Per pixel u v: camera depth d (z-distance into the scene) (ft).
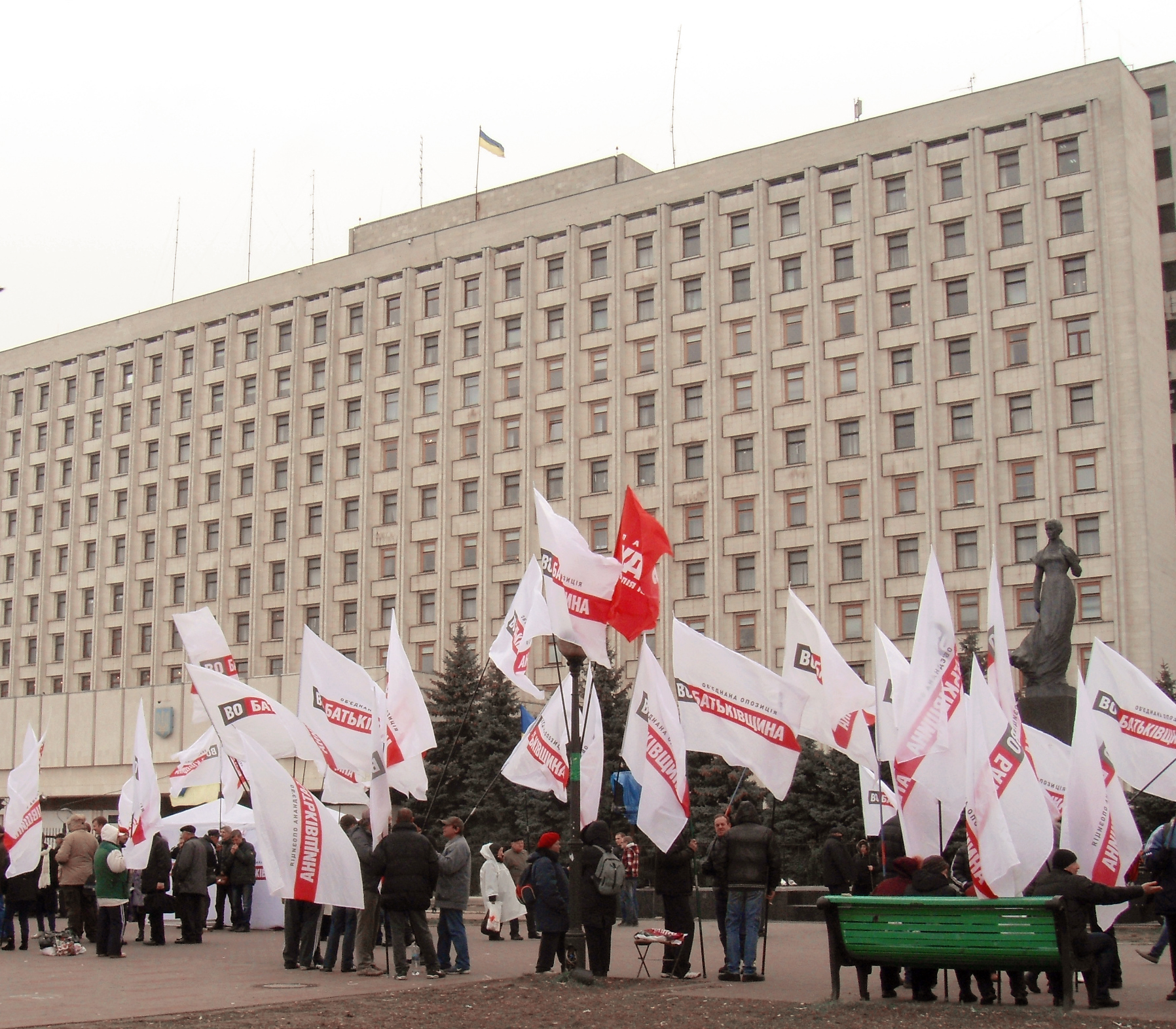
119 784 230.48
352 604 249.55
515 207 258.98
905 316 207.62
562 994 52.31
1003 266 201.05
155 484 278.26
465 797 170.40
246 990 55.88
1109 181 196.75
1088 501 191.42
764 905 57.98
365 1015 47.73
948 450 201.16
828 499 208.85
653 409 225.97
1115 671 65.41
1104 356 193.26
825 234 214.90
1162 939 60.54
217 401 272.92
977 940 46.50
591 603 58.03
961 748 53.36
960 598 197.67
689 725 63.77
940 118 208.23
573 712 57.36
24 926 77.30
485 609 234.38
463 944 62.34
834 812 151.74
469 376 245.04
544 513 59.21
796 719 63.46
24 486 297.53
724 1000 50.03
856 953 49.16
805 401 212.43
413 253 253.85
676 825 58.70
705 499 218.79
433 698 177.88
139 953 74.38
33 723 243.60
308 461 260.21
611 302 231.91
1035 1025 43.14
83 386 292.40
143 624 274.36
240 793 89.15
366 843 65.10
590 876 58.44
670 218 229.04
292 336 264.72
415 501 246.27
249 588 261.24
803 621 69.62
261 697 75.25
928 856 52.80
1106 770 54.85
